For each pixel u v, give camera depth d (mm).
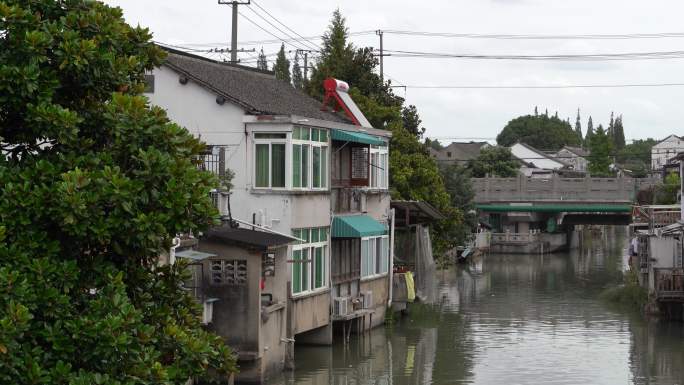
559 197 78875
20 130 13133
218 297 27859
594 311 46969
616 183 77500
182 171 13359
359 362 32875
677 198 70500
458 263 75688
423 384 29750
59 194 12297
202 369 14109
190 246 27219
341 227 35125
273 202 31531
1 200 12344
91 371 12422
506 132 183000
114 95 13516
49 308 12312
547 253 89625
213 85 32000
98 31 13719
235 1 43812
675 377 31031
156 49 14758
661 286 42250
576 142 191250
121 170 13375
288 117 31219
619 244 106250
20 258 12188
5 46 12797
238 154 31828
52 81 12906
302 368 31562
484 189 80688
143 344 12953
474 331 40344
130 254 13508
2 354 11445
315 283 33531
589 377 31016
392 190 49969
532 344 37219
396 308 43125
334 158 36719
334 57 55906
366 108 51531
